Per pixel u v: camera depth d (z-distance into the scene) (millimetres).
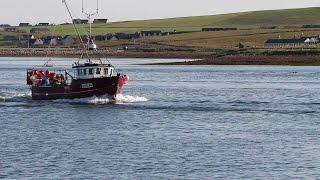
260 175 66188
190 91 151000
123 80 121750
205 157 73500
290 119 102000
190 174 66562
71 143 81250
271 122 98875
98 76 120375
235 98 134250
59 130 91250
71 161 71500
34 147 78688
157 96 137875
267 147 78938
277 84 170750
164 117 103812
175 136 86312
